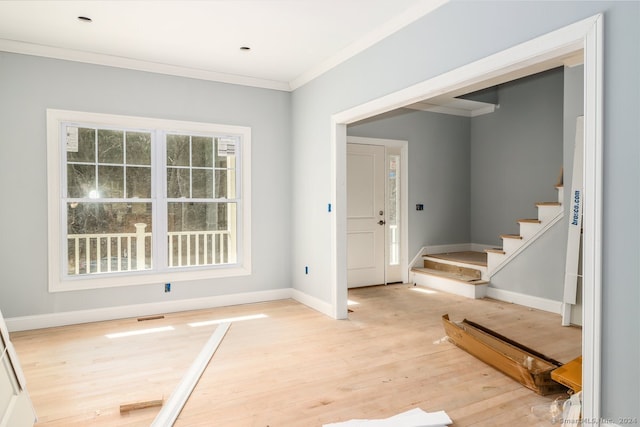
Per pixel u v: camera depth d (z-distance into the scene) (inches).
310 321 161.2
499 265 195.0
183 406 94.3
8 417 75.6
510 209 235.8
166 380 108.7
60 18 129.0
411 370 114.0
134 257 170.6
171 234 177.6
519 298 186.4
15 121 148.6
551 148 214.4
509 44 94.0
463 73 105.5
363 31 138.7
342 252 164.7
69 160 159.3
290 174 201.9
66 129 158.7
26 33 140.5
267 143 195.9
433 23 115.6
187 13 125.7
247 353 127.2
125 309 166.6
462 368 115.3
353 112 151.1
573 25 80.2
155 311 172.1
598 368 76.9
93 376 111.0
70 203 159.9
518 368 103.7
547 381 99.1
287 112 200.8
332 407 93.9
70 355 126.1
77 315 158.1
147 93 169.9
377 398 98.0
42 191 152.8
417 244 241.3
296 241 197.3
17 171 149.1
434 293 210.4
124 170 168.4
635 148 72.2
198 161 183.2
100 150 164.2
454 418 88.9
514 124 232.7
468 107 247.9
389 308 180.7
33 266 151.9
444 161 249.9
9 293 148.6
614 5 74.7
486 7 99.5
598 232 76.6
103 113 161.6
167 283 174.2
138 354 127.0
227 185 189.5
